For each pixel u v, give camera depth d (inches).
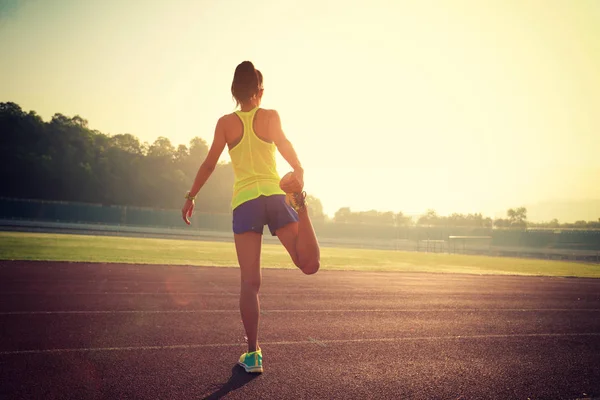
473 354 138.4
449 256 1253.7
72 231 1523.1
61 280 291.7
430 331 173.0
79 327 155.3
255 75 112.3
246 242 107.3
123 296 234.8
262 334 155.3
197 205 3184.1
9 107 2807.6
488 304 266.1
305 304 231.9
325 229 2479.1
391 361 125.7
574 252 1824.6
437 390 101.7
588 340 169.3
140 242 1022.4
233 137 109.3
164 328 159.0
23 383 95.5
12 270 335.6
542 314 235.0
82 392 91.7
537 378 114.7
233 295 254.5
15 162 2620.6
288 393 95.2
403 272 546.6
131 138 3312.0
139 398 89.4
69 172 2773.1
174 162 3358.8
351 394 96.5
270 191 106.0
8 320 161.9
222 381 101.8
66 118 3041.3
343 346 141.9
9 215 2022.6
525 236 2103.8
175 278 339.0
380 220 2817.4
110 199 2918.3
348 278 416.8
